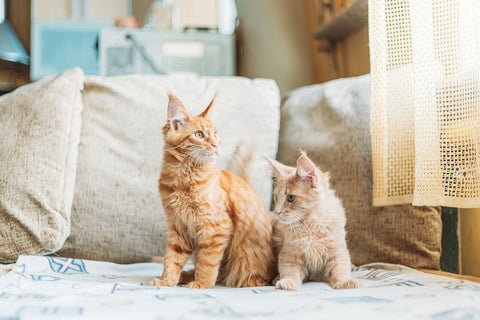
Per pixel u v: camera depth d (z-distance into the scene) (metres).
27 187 1.49
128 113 1.80
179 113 1.39
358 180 1.66
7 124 1.62
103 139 1.76
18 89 1.74
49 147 1.57
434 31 1.37
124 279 1.34
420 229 1.53
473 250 1.54
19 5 3.73
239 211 1.40
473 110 1.28
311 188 1.38
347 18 2.32
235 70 3.78
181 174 1.33
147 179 1.71
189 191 1.32
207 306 0.88
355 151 1.69
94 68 3.80
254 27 3.57
